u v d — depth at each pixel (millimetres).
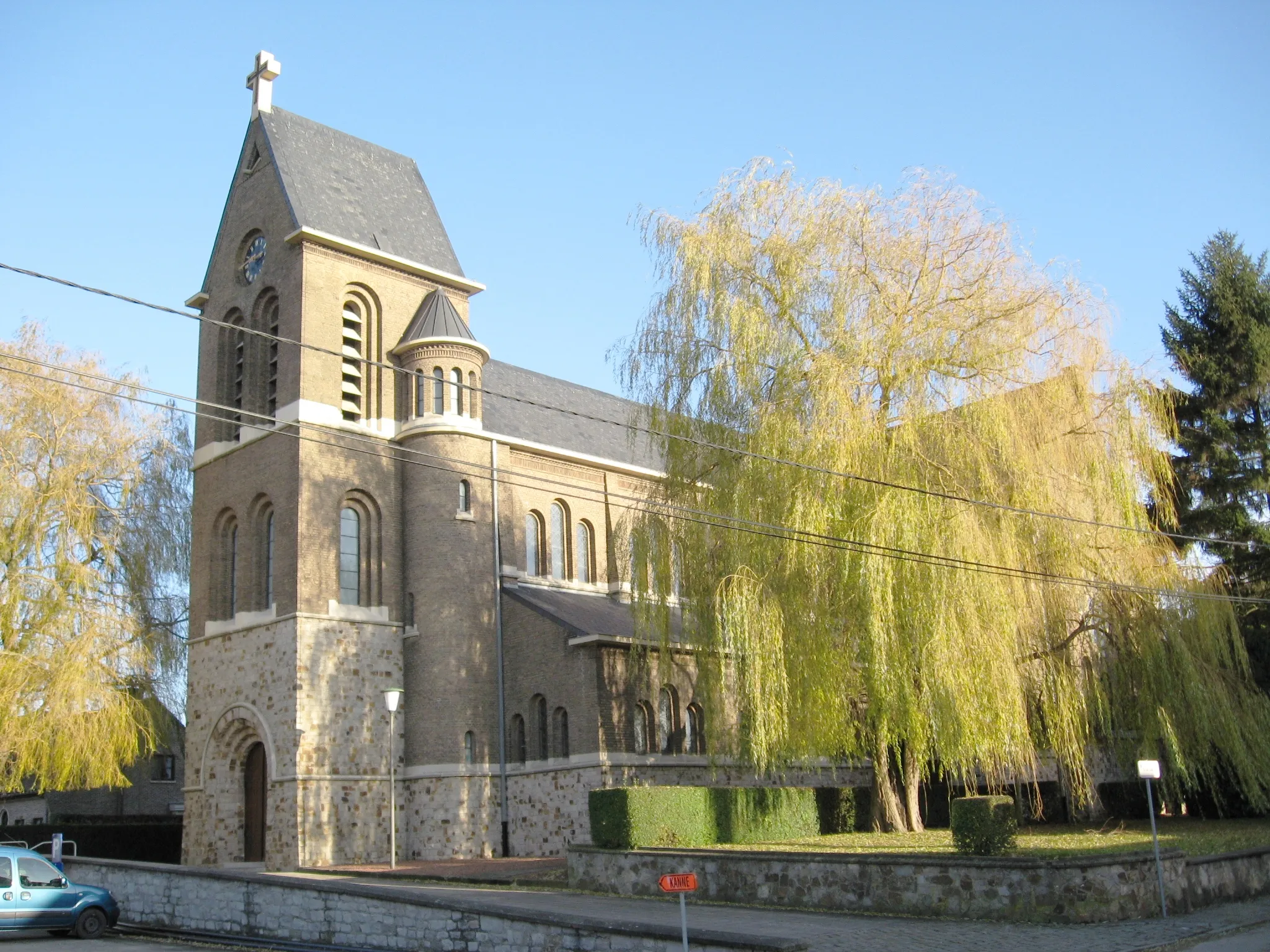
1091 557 26016
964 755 23062
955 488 24750
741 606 25094
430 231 43438
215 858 36375
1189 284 41375
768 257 28141
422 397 39094
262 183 40656
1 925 22484
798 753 25016
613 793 25531
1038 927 18531
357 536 38062
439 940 19062
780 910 21484
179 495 43688
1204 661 27109
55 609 35188
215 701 37750
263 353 39562
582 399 49812
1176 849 20922
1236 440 38656
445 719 36281
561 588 42281
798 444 25859
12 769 34344
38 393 36531
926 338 25828
